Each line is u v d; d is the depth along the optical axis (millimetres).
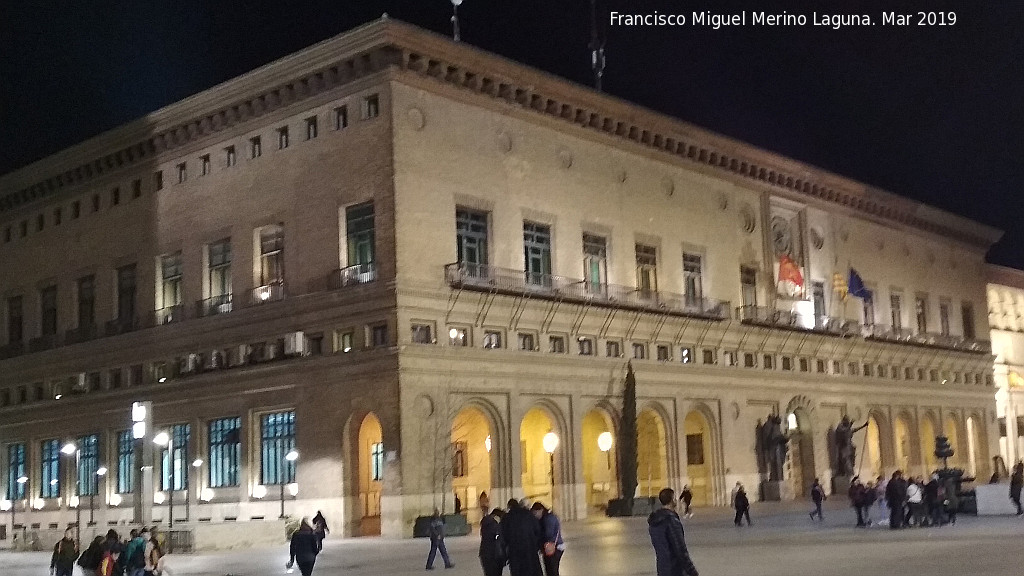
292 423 49906
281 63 50719
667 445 58438
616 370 55625
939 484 39938
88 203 62188
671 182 62000
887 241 81062
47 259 64375
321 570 31719
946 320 87625
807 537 35625
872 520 42812
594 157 57156
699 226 63406
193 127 55500
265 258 52062
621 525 47219
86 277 61719
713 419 61500
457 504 48219
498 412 49750
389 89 47281
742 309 65250
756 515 50875
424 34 47625
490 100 51625
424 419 46156
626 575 24797
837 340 72875
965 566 23984
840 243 75438
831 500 64812
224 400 52531
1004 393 96875
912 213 83750
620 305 55875
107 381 59125
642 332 57844
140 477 53969
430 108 48875
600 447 54750
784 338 68062
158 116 56562
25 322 65438
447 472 46656
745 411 63938
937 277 86938
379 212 47062
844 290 74000
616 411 55562
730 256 65375
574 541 37906
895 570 23625
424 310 47000
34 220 65938
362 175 47906
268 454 50781
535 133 53969
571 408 53000
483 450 53719
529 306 51656
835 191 74875
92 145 60562
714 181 65125
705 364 61438
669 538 14719
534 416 56094
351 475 46938
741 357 64750
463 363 48094
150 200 58062
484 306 49625
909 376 80938
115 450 58406
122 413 57781
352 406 46938
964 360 88250
